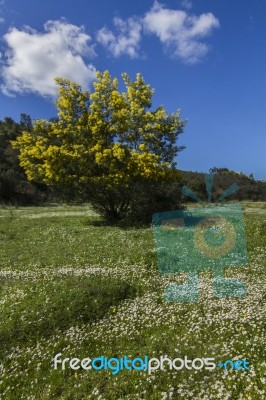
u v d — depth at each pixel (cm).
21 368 809
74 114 2916
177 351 789
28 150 2914
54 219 3088
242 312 940
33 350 859
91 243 1981
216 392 653
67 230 2453
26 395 715
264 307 962
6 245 2066
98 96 2873
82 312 1007
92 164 2780
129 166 2714
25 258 1759
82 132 2873
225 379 682
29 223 2855
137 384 705
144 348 828
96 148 2692
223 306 995
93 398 677
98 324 967
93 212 3656
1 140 7925
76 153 2728
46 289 1163
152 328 921
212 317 934
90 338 901
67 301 1049
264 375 676
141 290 1198
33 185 6350
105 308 1045
